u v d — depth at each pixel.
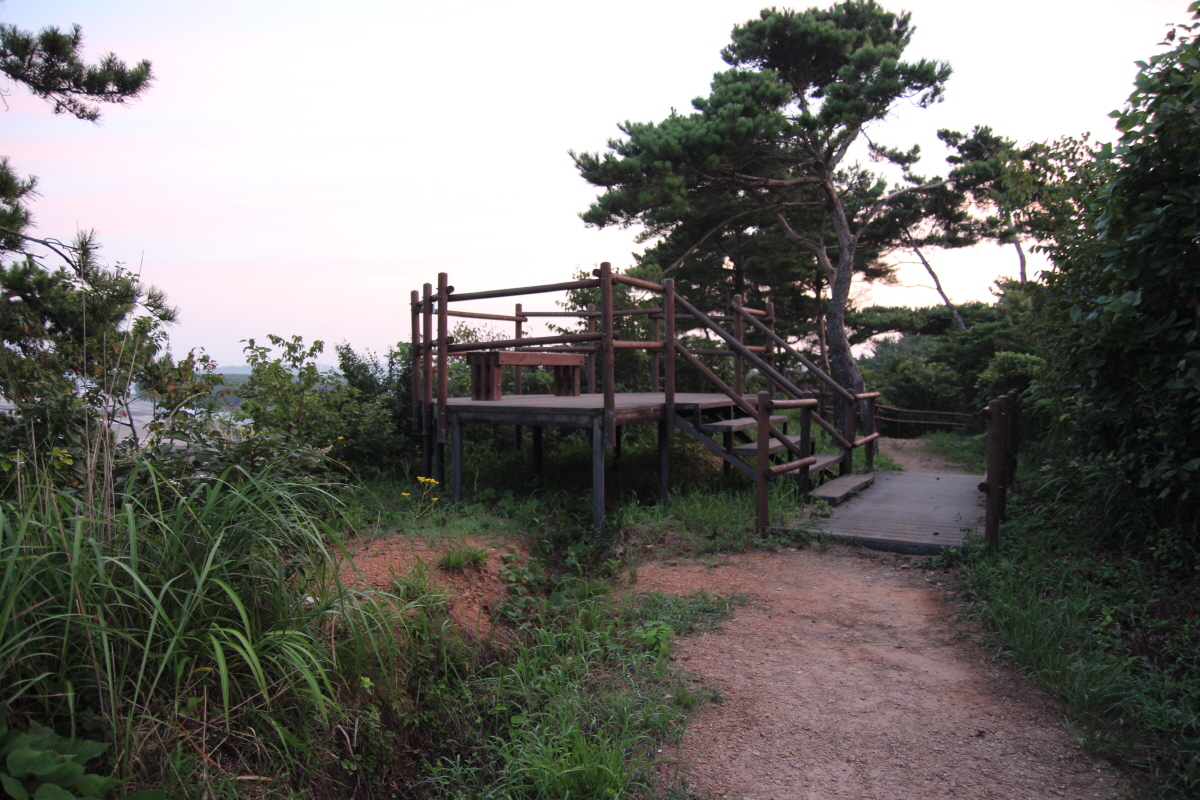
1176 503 4.46
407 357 9.51
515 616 4.36
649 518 6.44
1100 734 3.02
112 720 2.26
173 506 3.20
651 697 3.36
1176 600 4.00
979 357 20.42
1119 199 3.88
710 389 13.90
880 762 2.90
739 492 7.49
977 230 20.77
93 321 6.04
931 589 4.88
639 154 15.16
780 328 27.59
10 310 4.36
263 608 2.96
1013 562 4.92
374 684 3.22
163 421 4.09
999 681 3.56
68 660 2.38
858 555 5.64
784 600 4.71
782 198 18.88
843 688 3.52
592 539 6.26
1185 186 3.62
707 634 4.19
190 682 2.59
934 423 20.23
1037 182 7.15
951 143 23.52
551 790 2.73
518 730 3.17
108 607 2.42
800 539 5.93
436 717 3.30
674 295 7.63
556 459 9.21
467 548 4.97
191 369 4.93
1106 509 5.08
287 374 7.28
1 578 2.32
